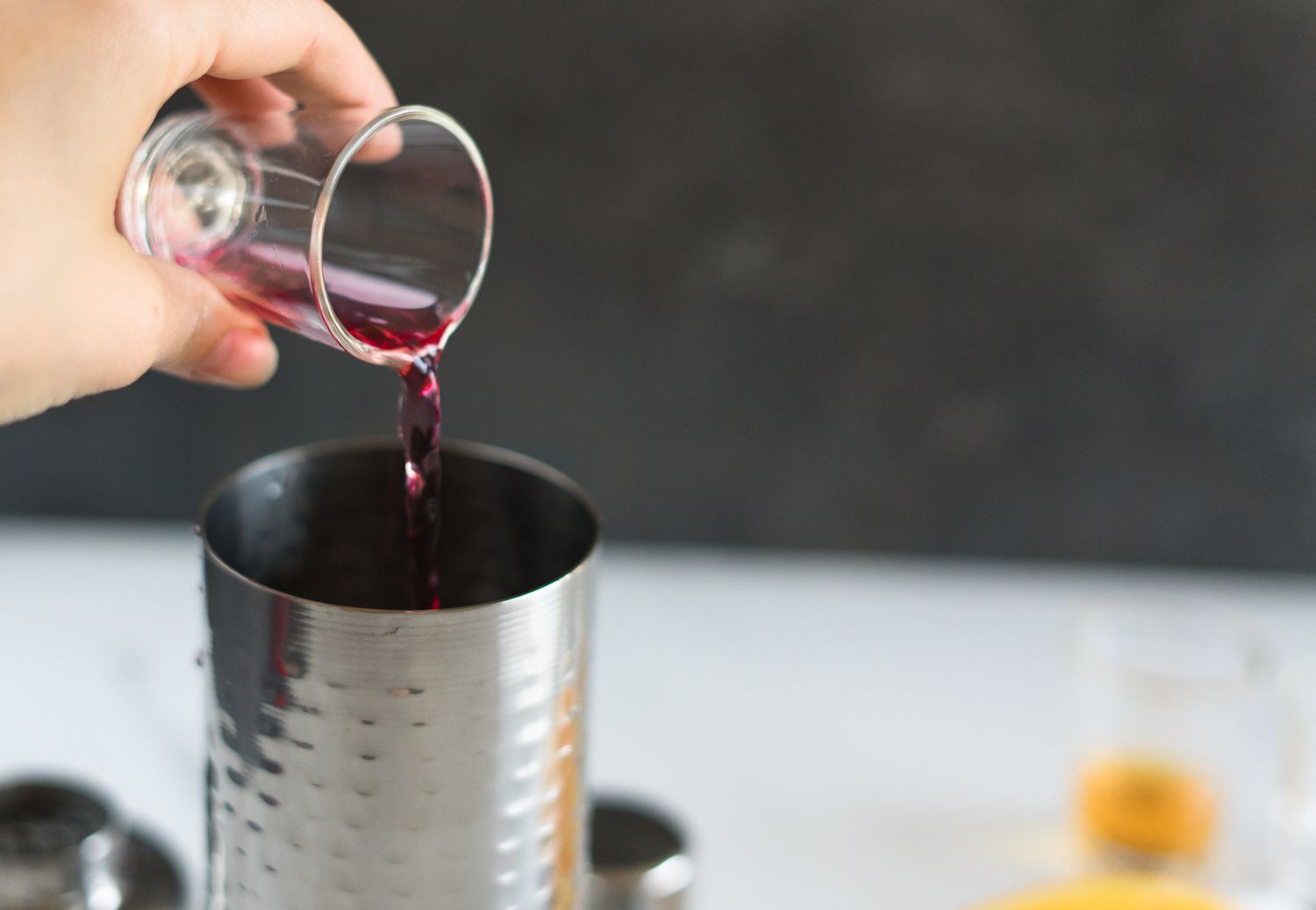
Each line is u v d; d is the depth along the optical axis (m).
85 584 0.86
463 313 0.51
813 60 0.81
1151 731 0.69
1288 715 0.68
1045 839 0.70
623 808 0.59
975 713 0.77
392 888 0.43
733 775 0.72
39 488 0.91
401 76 0.81
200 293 0.48
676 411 0.90
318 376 0.89
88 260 0.46
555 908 0.45
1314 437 0.90
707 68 0.81
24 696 0.75
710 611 0.87
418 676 0.42
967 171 0.84
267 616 0.42
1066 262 0.86
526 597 0.43
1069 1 0.80
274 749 0.43
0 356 0.45
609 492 0.92
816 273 0.86
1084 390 0.89
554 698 0.44
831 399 0.90
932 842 0.70
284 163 0.47
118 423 0.90
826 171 0.83
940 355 0.88
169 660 0.79
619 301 0.87
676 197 0.84
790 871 0.68
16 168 0.45
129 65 0.46
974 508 0.93
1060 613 0.89
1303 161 0.83
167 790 0.71
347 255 0.50
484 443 0.90
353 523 0.49
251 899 0.44
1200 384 0.89
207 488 0.92
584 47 0.80
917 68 0.81
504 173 0.83
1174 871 0.68
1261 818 0.72
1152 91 0.82
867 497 0.92
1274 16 0.80
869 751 0.74
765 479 0.92
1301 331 0.87
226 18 0.47
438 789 0.43
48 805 0.60
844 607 0.88
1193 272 0.86
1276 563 0.94
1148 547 0.94
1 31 0.45
